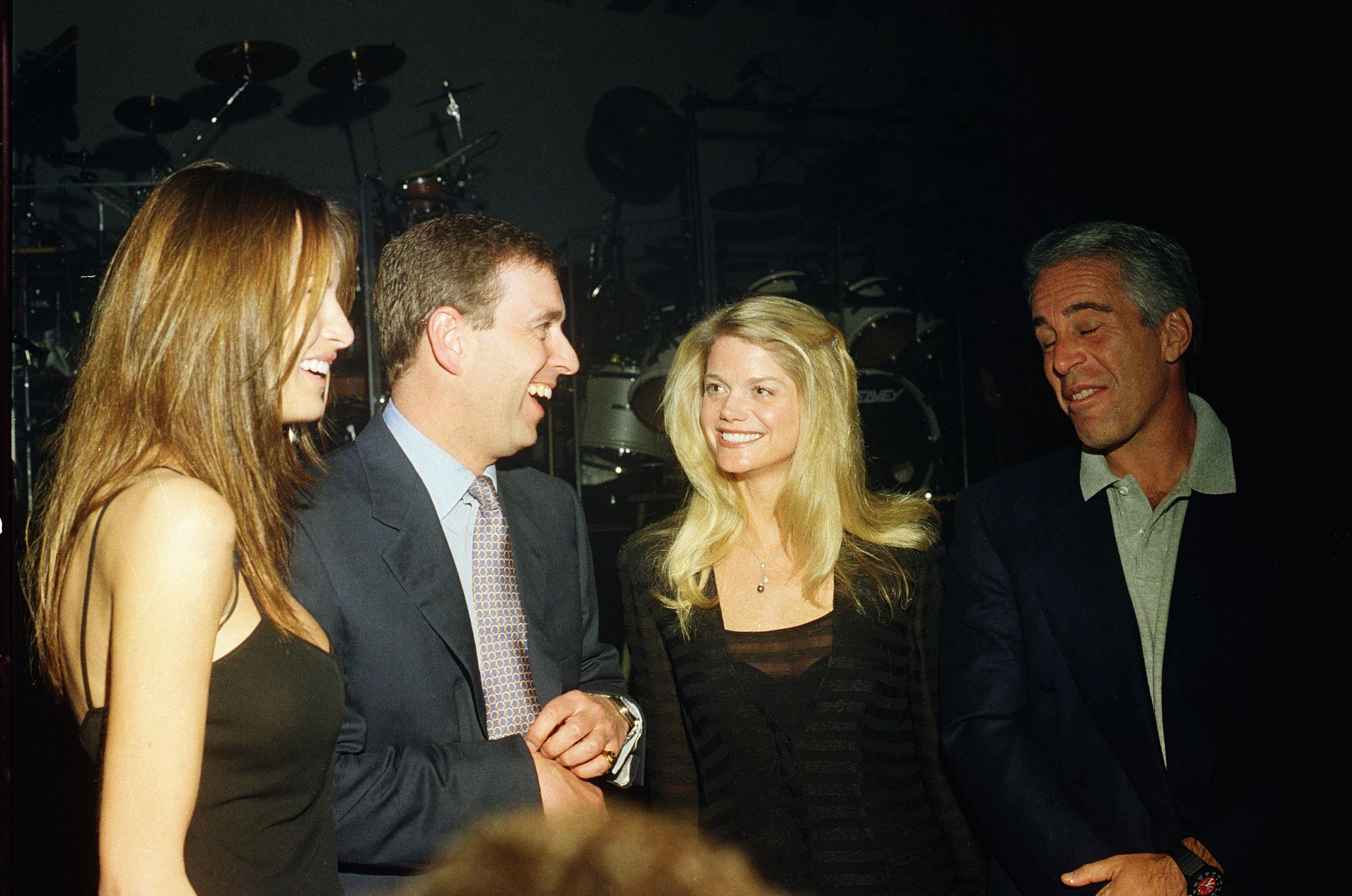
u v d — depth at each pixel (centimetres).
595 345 636
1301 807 123
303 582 126
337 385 514
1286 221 374
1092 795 137
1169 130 493
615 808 149
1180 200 462
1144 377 140
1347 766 124
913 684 156
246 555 101
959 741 142
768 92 733
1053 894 129
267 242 103
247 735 97
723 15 731
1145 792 133
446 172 603
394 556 133
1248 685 130
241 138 647
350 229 119
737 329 163
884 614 155
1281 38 385
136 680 86
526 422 147
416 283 141
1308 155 370
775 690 151
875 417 579
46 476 109
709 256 635
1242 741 129
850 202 695
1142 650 138
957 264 638
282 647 102
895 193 685
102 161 611
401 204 586
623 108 700
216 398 99
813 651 153
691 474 167
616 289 648
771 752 150
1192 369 149
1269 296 369
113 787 85
